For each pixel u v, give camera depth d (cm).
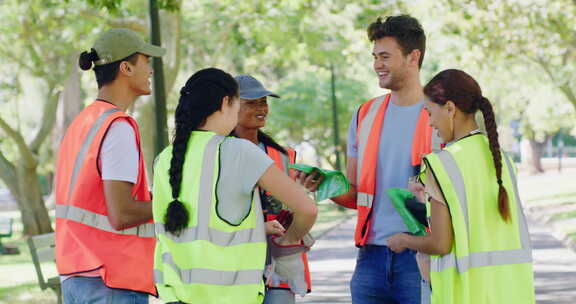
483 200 573
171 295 567
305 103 7012
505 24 3466
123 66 662
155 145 1520
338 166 5172
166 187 576
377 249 722
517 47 3744
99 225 641
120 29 669
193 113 573
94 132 639
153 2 1534
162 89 1520
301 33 3419
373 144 729
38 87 5191
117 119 642
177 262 564
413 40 716
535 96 7388
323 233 3456
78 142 647
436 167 571
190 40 4088
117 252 642
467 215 570
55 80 3584
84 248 639
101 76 664
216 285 555
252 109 749
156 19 1538
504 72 6006
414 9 3058
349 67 6281
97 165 637
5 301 1619
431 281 588
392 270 710
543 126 8050
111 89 665
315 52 3547
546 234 3094
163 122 1516
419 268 658
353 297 741
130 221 632
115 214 629
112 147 634
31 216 3441
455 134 592
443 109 586
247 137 762
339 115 7038
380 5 2916
